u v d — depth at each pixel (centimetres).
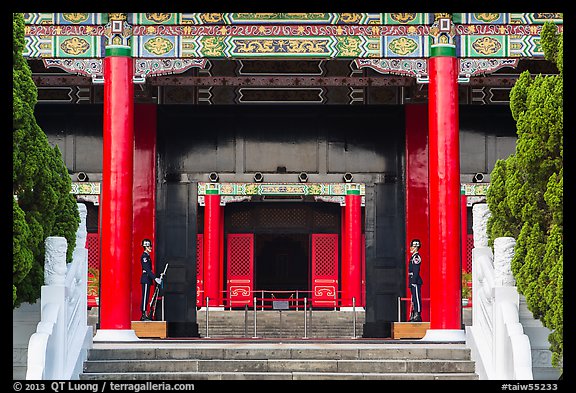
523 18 2759
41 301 2039
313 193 4491
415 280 3058
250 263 4994
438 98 2708
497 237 2327
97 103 3550
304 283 5203
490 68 2752
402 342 2522
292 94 3584
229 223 5016
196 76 3556
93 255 4244
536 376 2109
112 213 2670
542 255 2009
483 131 3653
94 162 3569
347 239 4538
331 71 3578
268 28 2766
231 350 2252
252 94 3575
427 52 2744
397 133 3566
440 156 2681
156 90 3528
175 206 3516
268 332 4209
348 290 4541
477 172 3650
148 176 3459
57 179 2209
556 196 1927
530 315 2181
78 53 2747
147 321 2981
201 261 4784
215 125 3584
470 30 2752
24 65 2138
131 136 2716
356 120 3603
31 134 2145
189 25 2761
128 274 2658
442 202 2661
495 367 2078
